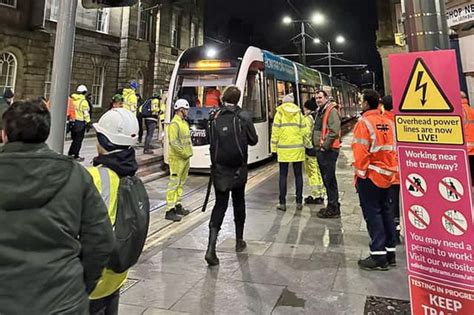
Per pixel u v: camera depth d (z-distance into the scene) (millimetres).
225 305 3254
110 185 2006
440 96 2371
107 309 2174
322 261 4234
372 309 3123
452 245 2369
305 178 9750
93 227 1688
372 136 3988
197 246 4809
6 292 1461
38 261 1497
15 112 1619
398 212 4957
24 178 1495
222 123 4305
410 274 2570
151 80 28875
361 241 4891
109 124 2123
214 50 10711
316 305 3225
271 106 12203
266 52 12297
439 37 2654
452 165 2346
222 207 4316
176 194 6270
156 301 3332
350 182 9008
